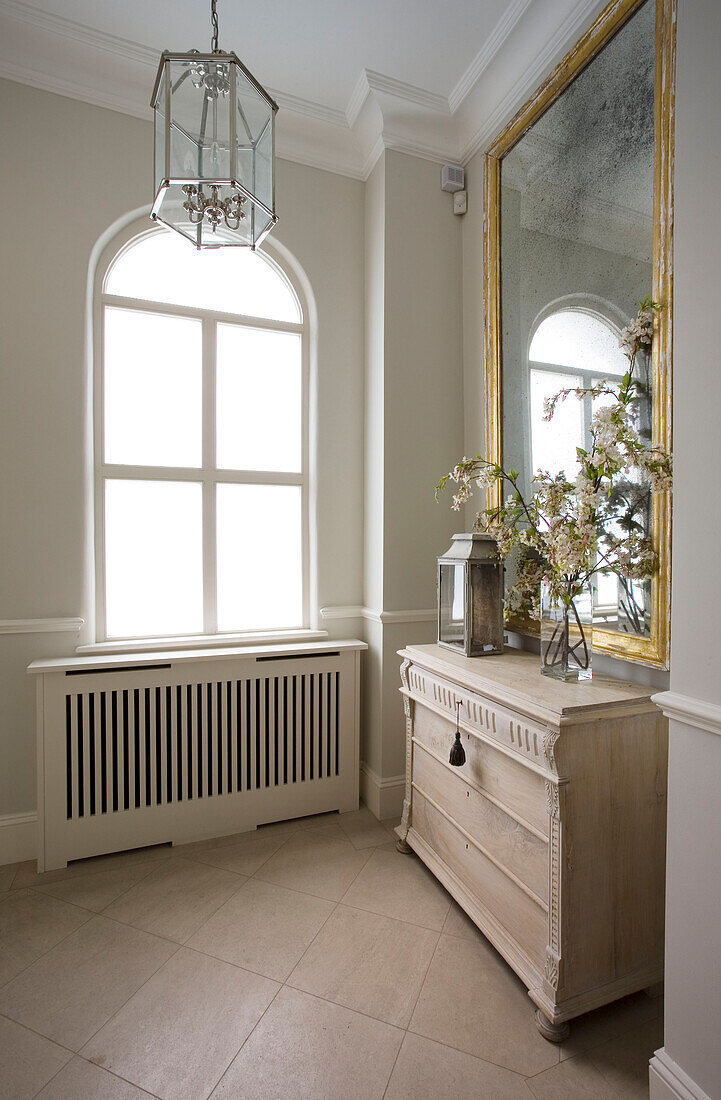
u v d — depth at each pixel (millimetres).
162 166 1473
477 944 1807
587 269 1948
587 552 1682
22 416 2301
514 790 1646
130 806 2338
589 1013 1540
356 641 2789
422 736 2252
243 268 2801
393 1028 1486
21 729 2311
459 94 2555
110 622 2566
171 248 2684
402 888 2102
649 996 1592
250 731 2543
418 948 1783
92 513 2488
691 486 1184
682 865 1197
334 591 2859
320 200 2820
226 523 2770
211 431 2709
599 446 1610
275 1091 1314
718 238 1122
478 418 2699
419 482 2738
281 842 2434
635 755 1548
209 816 2465
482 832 1812
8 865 2266
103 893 2072
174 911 1966
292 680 2611
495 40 2260
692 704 1164
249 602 2811
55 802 2229
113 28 2229
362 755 2877
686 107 1181
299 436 2895
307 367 2877
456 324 2828
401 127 2658
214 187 1469
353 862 2273
